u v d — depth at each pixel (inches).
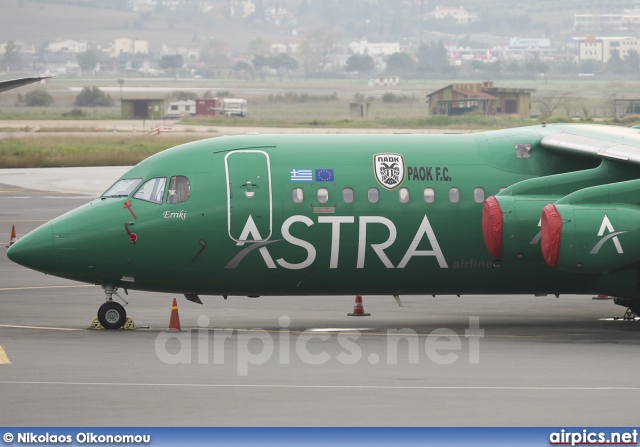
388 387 2082.9
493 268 2886.3
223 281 2839.6
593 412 1883.6
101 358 2388.0
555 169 2910.9
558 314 3184.1
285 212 2802.7
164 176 2829.7
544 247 2706.7
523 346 2586.1
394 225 2829.7
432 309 3267.7
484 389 2064.5
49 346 2551.7
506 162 2906.0
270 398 1987.0
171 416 1854.1
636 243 2687.0
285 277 2844.5
